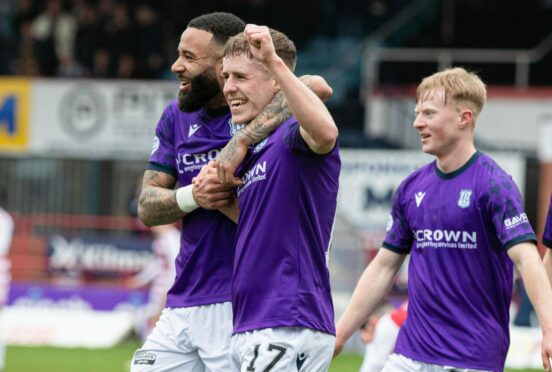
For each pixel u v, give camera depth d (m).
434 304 12.59
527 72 51.16
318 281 11.72
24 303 36.41
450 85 12.60
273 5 51.44
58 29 48.81
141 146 42.16
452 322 12.48
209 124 13.27
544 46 52.34
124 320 34.47
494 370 12.45
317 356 11.69
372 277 13.42
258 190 11.72
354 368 28.22
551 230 13.52
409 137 46.56
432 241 12.67
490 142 47.09
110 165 42.09
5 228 22.38
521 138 47.06
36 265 38.38
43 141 42.66
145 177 13.76
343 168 38.88
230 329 13.15
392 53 51.75
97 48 47.44
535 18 54.00
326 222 11.81
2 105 42.94
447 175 12.73
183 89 13.10
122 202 41.88
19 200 42.22
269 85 11.81
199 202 12.38
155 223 13.40
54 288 36.38
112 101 42.41
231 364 12.27
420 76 51.66
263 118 11.76
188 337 13.37
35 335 34.19
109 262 37.69
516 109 47.09
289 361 11.45
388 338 16.89
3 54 49.59
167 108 13.76
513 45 53.22
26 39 49.03
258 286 11.62
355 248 34.19
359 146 46.41
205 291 13.25
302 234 11.59
